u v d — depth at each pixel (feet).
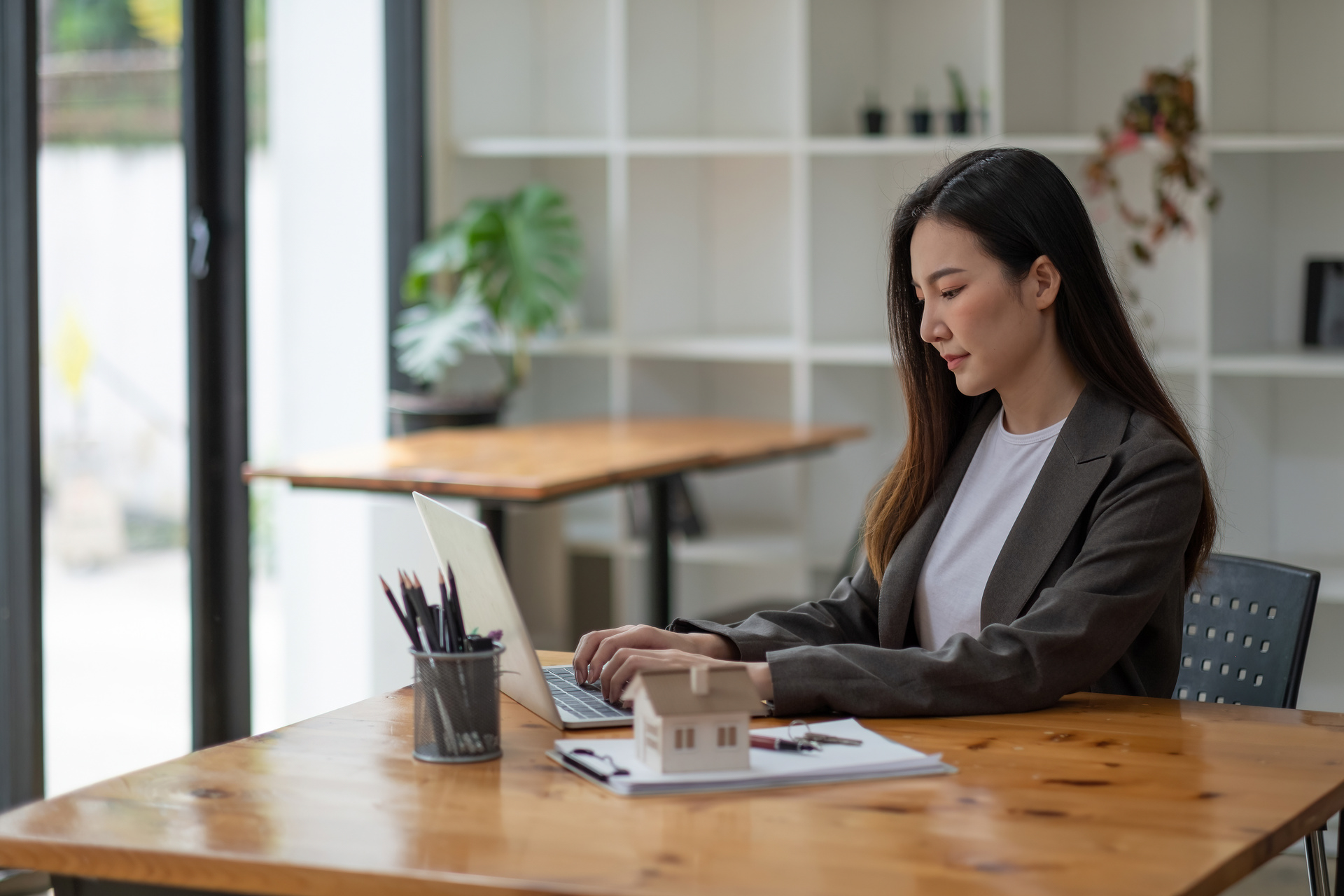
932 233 5.57
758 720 4.81
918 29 14.10
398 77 13.91
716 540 14.33
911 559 5.98
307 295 12.82
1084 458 5.48
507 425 15.20
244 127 11.76
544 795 4.00
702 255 15.21
